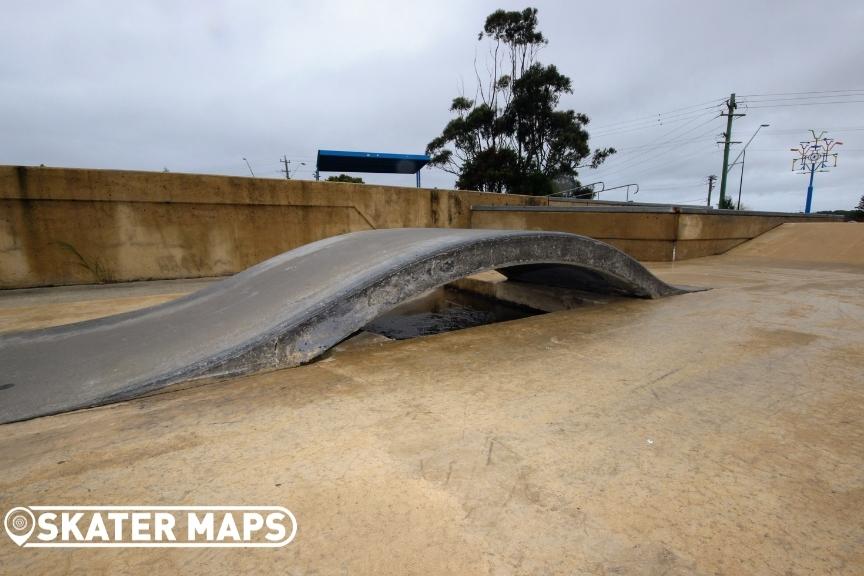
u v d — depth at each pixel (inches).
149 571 42.5
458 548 45.2
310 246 189.0
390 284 117.5
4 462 62.2
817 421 74.3
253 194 303.1
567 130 930.1
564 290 204.2
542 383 91.0
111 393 83.2
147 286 256.8
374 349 116.2
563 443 66.5
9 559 44.1
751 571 42.4
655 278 185.9
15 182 232.1
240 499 53.2
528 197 508.4
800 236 403.2
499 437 68.2
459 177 1008.2
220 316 126.3
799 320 145.7
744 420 74.5
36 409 79.6
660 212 352.2
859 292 200.2
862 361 104.6
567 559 43.8
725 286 222.5
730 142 1072.8
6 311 186.1
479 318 202.4
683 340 122.9
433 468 59.6
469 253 132.7
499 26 954.1
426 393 85.8
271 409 78.9
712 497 53.7
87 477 58.3
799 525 48.9
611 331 133.0
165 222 275.9
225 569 42.7
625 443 66.6
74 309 189.6
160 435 69.7
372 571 42.2
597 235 387.9
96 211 254.7
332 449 64.7
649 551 44.9
